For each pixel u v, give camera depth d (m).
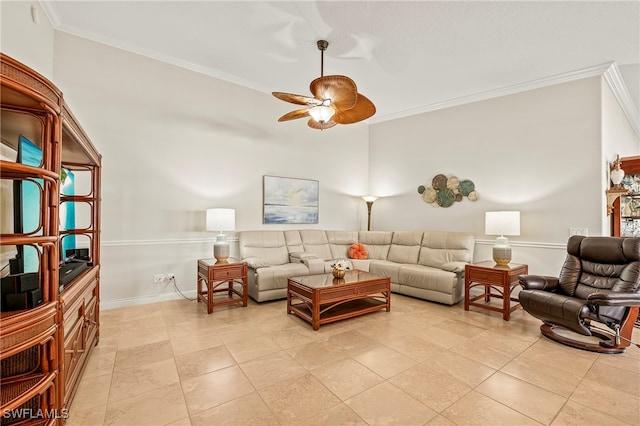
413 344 2.73
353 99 2.77
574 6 2.68
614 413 1.79
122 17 3.04
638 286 2.73
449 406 1.84
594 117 3.71
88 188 3.41
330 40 3.34
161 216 3.89
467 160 4.80
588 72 3.74
